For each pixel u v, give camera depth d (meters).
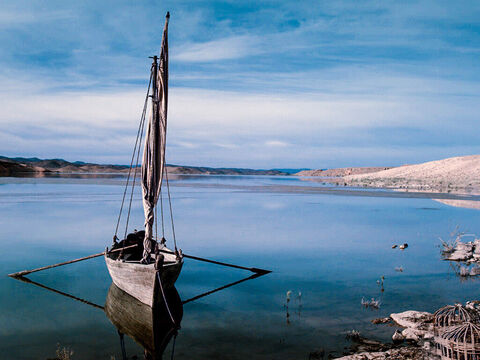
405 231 33.16
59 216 40.66
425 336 11.35
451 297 15.92
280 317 13.87
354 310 14.48
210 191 85.12
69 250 25.48
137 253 19.94
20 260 22.81
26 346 11.64
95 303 15.60
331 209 49.81
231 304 15.34
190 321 13.62
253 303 15.43
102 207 48.78
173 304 15.47
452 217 42.25
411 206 53.91
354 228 34.62
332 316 13.89
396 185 108.75
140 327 13.14
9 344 11.79
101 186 91.38
